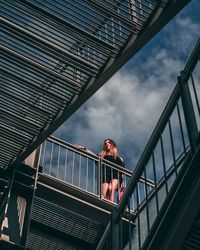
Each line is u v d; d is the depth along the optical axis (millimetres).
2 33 4902
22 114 5852
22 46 4992
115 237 5676
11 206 6945
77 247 8062
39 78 5336
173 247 4461
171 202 4496
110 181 8930
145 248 4754
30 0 4645
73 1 4535
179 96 5133
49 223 7902
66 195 7945
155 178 5109
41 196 7809
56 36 4836
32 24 4797
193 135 4535
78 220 7984
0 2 4672
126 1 4559
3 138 6316
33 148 6145
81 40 4754
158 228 4602
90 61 4914
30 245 7715
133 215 8406
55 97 5406
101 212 8141
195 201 4254
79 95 5188
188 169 4348
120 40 4637
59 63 5137
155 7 4336
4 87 5559
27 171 7336
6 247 6148
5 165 6938
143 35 4414
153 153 5281
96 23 4715
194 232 4660
